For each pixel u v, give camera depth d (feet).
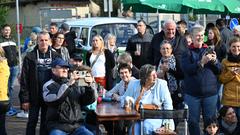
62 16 122.93
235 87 30.60
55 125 26.76
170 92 31.63
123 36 55.93
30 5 185.57
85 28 55.72
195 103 30.78
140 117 25.81
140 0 54.29
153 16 94.27
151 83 28.60
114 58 39.65
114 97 31.27
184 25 40.37
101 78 38.19
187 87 30.96
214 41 37.27
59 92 26.63
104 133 33.73
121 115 25.94
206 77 30.45
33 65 31.45
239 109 30.58
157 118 25.84
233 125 30.04
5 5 187.62
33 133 32.09
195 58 30.42
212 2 57.77
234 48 30.53
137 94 28.81
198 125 31.17
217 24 49.80
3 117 33.99
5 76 33.35
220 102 32.76
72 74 27.27
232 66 30.66
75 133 26.76
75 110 27.07
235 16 71.56
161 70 31.78
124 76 31.40
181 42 34.19
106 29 55.72
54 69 27.48
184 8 58.13
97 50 38.55
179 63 31.55
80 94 27.17
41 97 31.45
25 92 31.58
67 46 45.57
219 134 30.09
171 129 27.73
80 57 35.27
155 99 28.53
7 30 45.16
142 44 43.16
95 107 28.17
